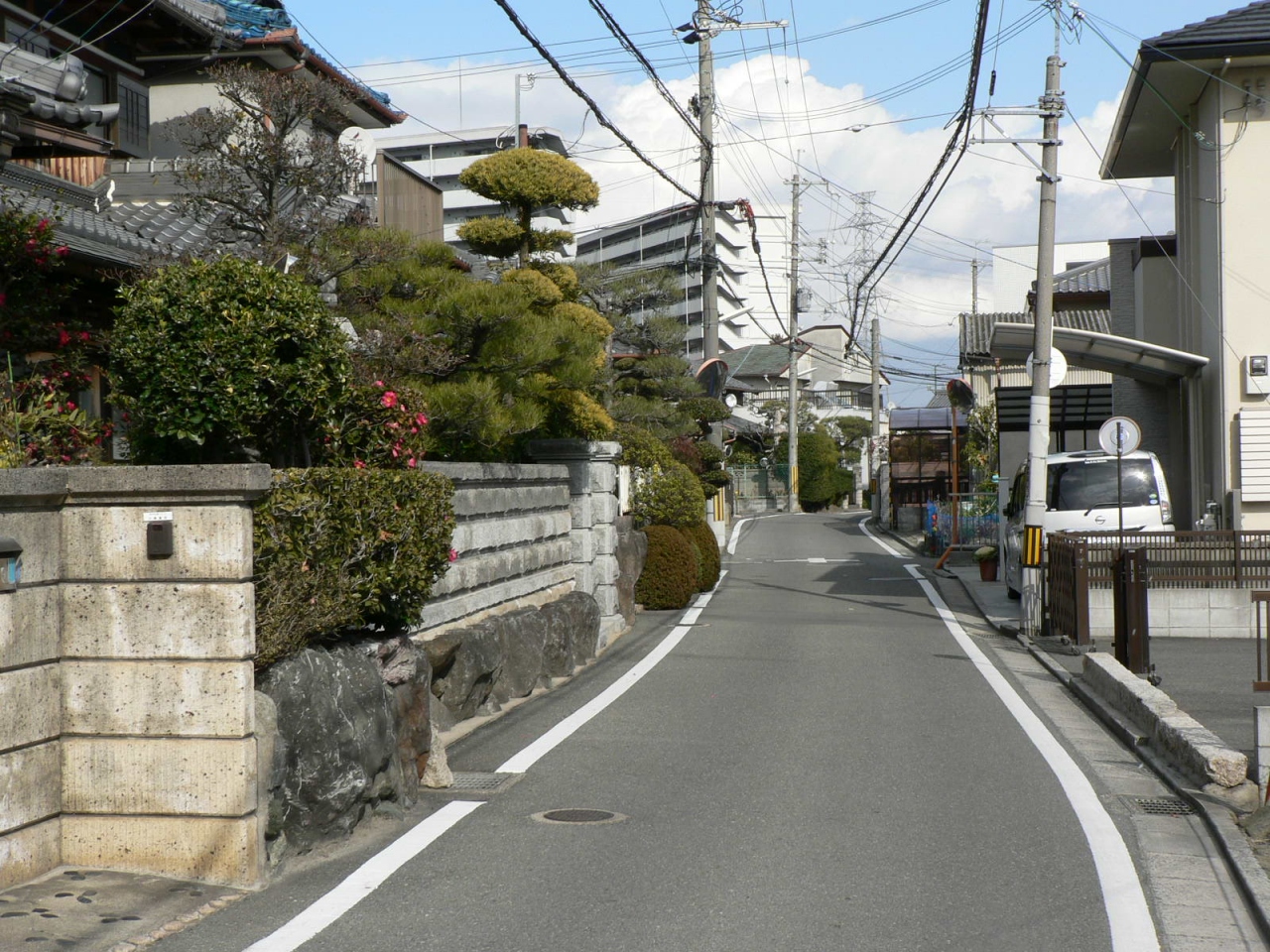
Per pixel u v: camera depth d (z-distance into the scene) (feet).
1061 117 48.11
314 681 18.70
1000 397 90.79
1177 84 59.16
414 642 25.91
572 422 46.68
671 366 68.13
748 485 197.36
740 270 253.24
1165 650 43.42
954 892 16.84
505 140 159.43
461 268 53.88
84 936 14.44
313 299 20.86
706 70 72.18
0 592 15.53
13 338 23.77
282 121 33.96
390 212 57.98
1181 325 68.13
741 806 21.56
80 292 31.55
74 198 39.22
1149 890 17.15
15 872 15.90
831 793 22.52
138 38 49.88
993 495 89.71
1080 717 30.99
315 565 18.54
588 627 40.78
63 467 16.66
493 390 34.14
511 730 28.99
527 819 20.65
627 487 63.82
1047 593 46.85
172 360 19.67
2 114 29.66
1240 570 46.52
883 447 142.72
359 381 28.12
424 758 22.74
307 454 22.06
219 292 19.97
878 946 14.74
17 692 15.88
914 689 34.86
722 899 16.43
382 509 20.48
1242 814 20.58
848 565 82.79
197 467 16.31
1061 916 15.87
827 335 280.31
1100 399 85.40
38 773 16.33
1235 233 55.88
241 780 16.58
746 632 48.47
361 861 18.13
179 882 16.55
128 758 16.75
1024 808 21.52
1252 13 57.16
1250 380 55.36
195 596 16.60
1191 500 61.00
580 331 38.32
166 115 53.31
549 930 15.17
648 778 23.77
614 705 32.37
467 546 32.63
